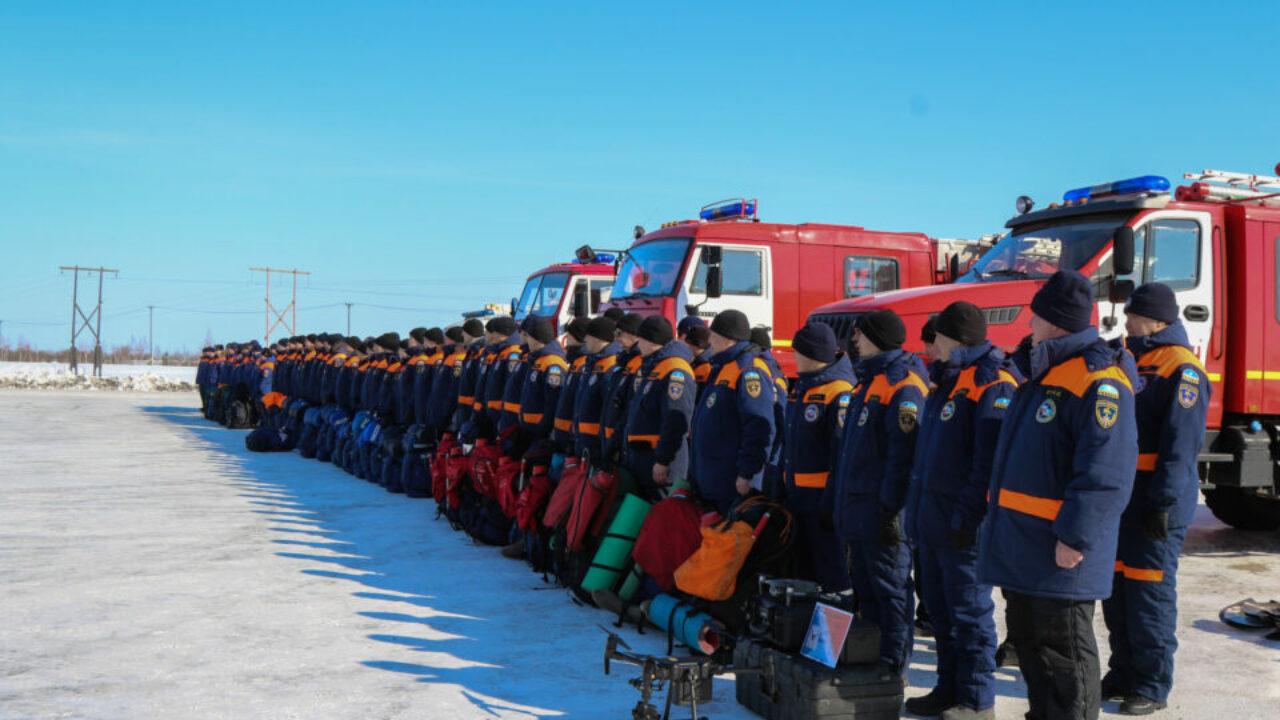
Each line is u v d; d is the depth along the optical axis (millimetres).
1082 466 3732
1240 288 8781
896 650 4887
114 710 4637
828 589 5422
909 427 4699
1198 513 11609
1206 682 5309
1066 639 3877
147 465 14711
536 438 8789
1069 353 3902
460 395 11000
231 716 4578
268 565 7844
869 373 4926
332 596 6887
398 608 6594
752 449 5754
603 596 6266
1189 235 8789
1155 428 4930
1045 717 3980
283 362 18734
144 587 7066
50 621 6176
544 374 8797
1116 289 8453
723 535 5250
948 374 4609
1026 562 3893
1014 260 9367
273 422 19203
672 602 5660
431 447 11602
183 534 9102
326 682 5086
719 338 6078
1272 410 8781
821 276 11914
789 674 4469
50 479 13000
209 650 5609
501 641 5879
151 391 45469
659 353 6840
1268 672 5496
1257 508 9977
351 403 14812
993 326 8672
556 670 5340
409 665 5395
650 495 6793
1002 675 5484
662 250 11914
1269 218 8867
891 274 12352
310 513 10453
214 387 25703
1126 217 8727
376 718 4586
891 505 4680
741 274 11531
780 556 5336
